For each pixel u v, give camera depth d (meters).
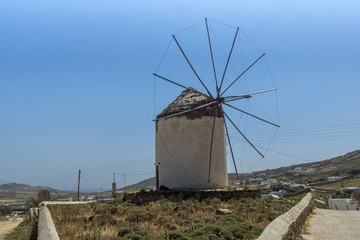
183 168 20.27
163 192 19.03
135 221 12.62
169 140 21.00
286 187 66.50
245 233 9.27
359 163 100.62
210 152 19.61
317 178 92.06
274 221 8.02
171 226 10.92
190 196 18.52
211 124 20.95
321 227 10.95
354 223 11.73
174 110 21.33
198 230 9.61
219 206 15.59
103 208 16.75
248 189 19.06
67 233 10.26
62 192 112.75
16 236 12.78
